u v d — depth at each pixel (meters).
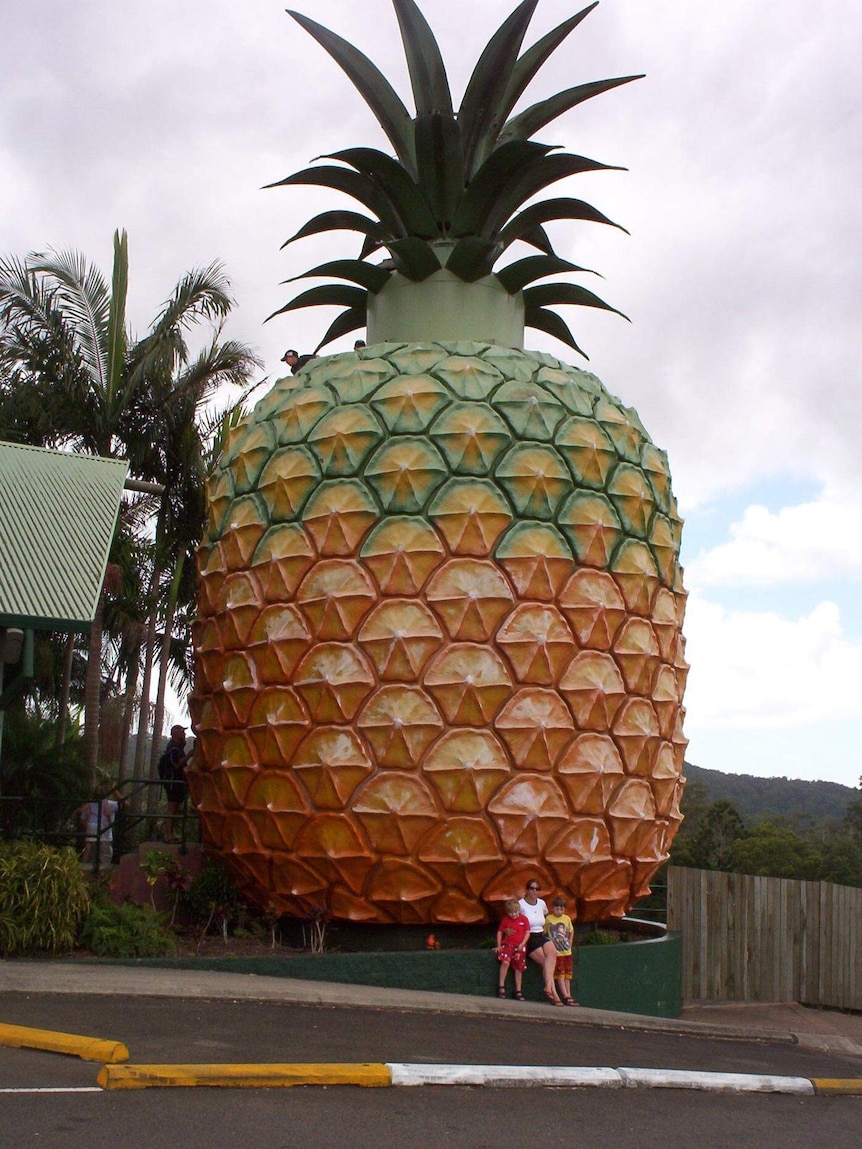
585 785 15.95
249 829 16.58
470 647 15.67
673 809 17.88
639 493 17.23
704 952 21.64
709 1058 12.42
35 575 14.46
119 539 26.03
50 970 12.58
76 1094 7.45
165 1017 10.37
